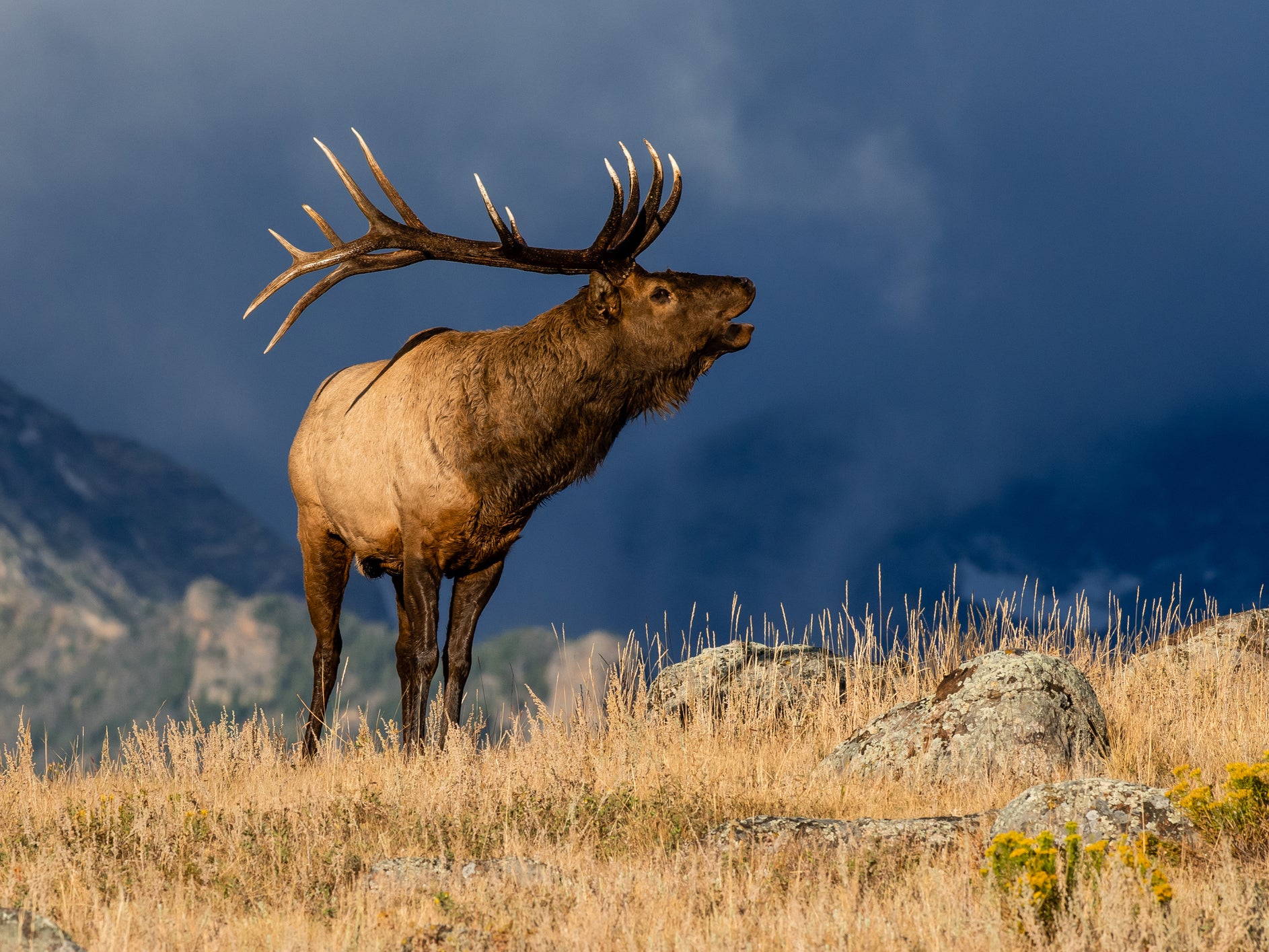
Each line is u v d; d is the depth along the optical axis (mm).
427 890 18500
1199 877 17469
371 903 17500
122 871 19797
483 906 17250
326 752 31266
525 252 30719
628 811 23125
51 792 27922
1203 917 15648
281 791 26375
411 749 30297
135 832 21750
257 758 29250
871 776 26812
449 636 32750
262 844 21281
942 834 20141
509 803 23203
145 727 29438
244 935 16328
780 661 36844
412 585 31656
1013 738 26203
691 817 22672
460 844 21453
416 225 31578
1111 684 32500
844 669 36188
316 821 22203
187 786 27078
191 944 16188
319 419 34844
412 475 31531
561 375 31109
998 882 16547
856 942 15445
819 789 25578
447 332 33500
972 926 15453
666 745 29469
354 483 33250
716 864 18922
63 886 18828
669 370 31547
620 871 18516
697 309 31062
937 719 27172
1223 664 32688
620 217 30953
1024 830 19375
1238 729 27562
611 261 31000
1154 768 25562
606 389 31469
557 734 27703
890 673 35062
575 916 16391
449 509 31312
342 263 31203
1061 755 26125
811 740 31125
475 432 31047
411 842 21750
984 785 24969
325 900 18125
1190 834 18828
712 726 31625
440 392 31516
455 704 32281
